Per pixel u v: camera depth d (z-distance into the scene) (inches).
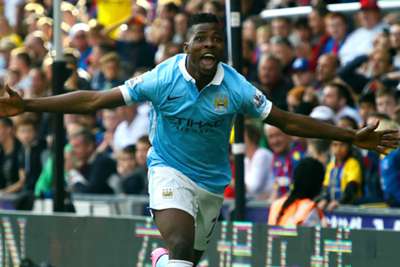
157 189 339.9
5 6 832.3
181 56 335.9
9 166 607.8
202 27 326.0
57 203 454.9
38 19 759.1
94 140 577.6
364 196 454.6
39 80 668.1
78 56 687.7
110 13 698.8
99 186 558.6
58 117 451.5
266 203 461.1
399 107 470.3
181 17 651.5
